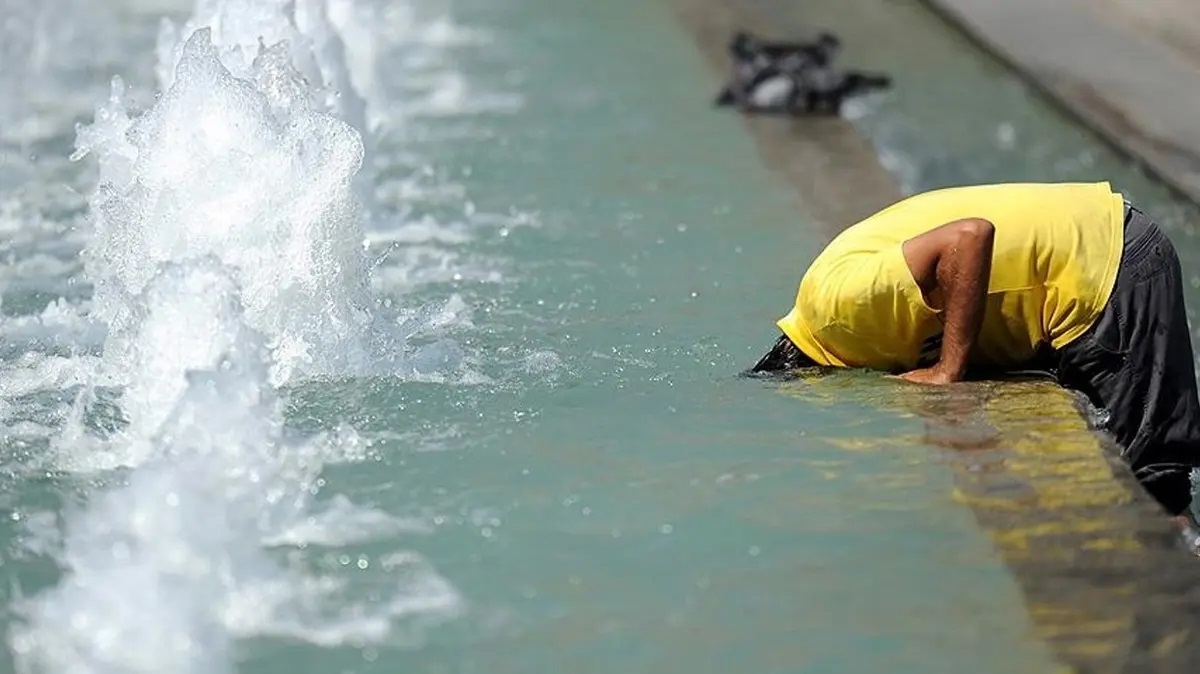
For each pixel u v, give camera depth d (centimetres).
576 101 3600
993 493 1747
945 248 1939
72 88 3678
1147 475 1972
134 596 1590
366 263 2200
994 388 1977
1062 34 4147
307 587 1603
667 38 4206
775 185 2972
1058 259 1962
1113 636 1498
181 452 1845
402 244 2619
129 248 2225
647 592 1589
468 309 2311
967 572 1605
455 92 3675
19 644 1519
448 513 1738
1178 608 1531
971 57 4188
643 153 3183
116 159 2394
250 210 2192
